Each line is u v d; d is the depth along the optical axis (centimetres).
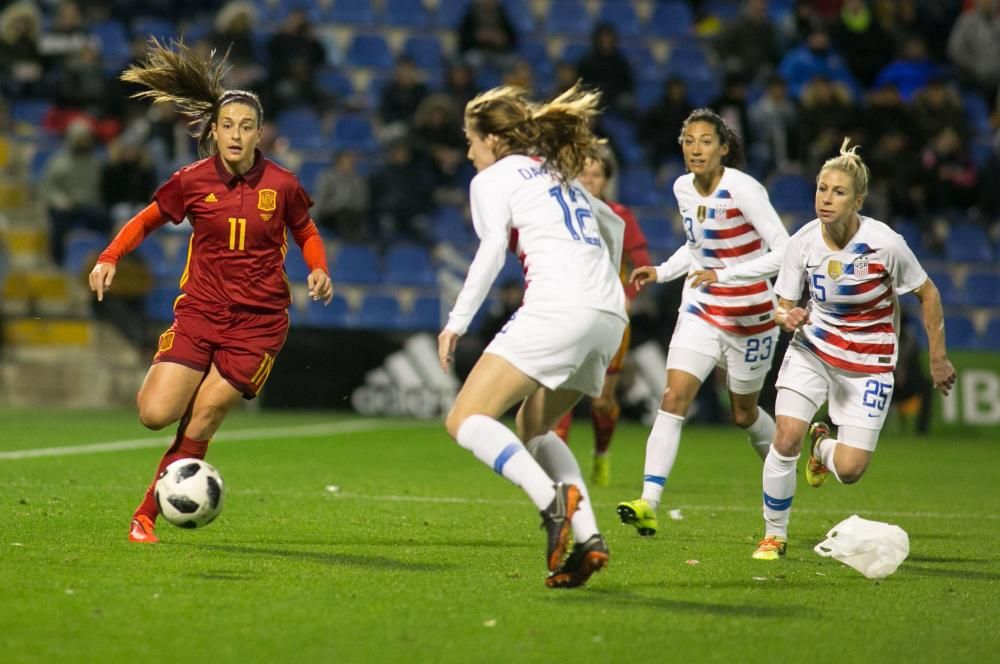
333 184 7281
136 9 8288
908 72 8650
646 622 1827
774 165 7956
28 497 3070
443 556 2381
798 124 7950
